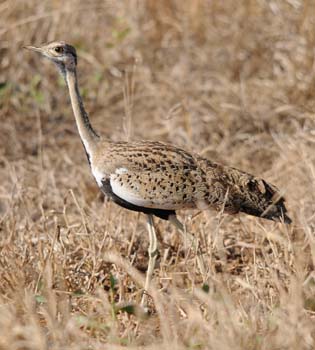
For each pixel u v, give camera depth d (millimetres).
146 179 13078
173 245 14570
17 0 20719
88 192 16891
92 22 21359
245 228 14742
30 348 10469
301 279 11133
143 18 21375
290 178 15656
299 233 14109
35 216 15961
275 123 18609
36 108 19750
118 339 10750
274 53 20141
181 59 20328
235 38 20453
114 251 13398
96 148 13562
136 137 18688
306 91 19031
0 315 10664
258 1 20734
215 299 11281
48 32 20766
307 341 10266
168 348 10125
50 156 18625
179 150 13430
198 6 21000
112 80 20484
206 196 13109
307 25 19875
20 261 13102
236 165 17391
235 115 18734
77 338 10594
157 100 19438
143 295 12328
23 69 20297
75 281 13094
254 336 10336
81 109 13664
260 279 12461
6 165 18062
